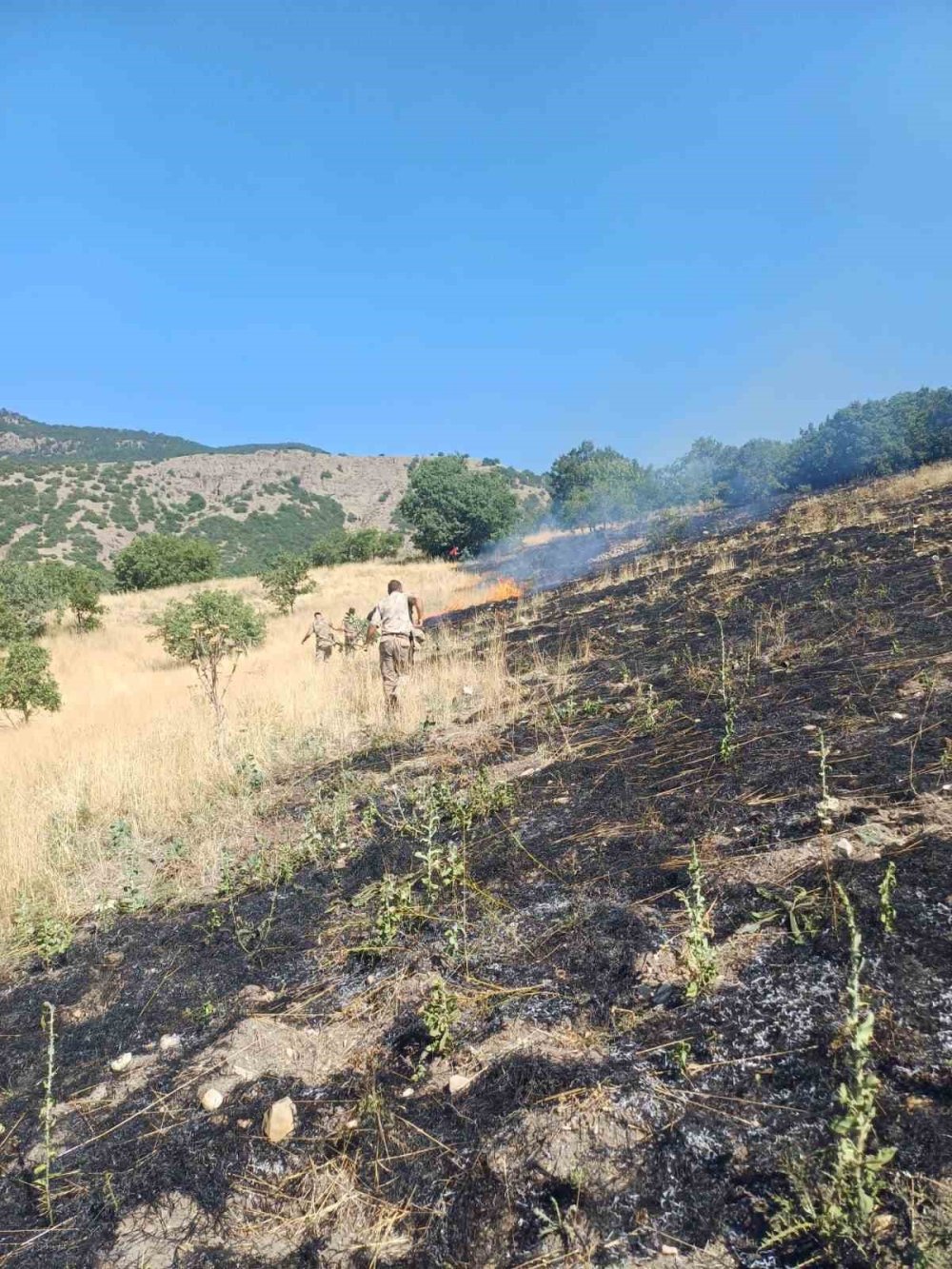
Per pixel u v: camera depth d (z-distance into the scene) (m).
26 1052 2.98
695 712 5.09
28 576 24.28
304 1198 2.07
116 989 3.37
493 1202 1.90
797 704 4.63
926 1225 1.55
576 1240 1.75
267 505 113.12
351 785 5.51
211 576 39.81
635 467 36.56
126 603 31.25
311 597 29.44
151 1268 1.94
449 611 18.47
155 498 108.06
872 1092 1.65
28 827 5.55
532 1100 2.15
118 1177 2.25
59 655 20.34
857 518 12.74
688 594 10.22
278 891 4.02
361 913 3.55
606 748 4.91
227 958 3.45
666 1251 1.68
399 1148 2.14
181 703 10.92
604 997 2.52
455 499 39.41
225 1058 2.70
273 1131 2.29
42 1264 2.00
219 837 5.12
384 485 128.25
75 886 4.70
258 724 7.65
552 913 3.09
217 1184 2.17
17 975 3.71
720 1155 1.85
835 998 2.20
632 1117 2.02
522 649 9.47
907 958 2.26
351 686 8.85
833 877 2.71
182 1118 2.46
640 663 7.08
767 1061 2.07
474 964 2.89
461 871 3.41
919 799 3.10
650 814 3.69
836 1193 1.62
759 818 3.32
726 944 2.58
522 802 4.34
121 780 6.46
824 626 6.37
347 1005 2.87
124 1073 2.77
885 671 4.81
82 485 104.38
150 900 4.30
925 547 8.50
